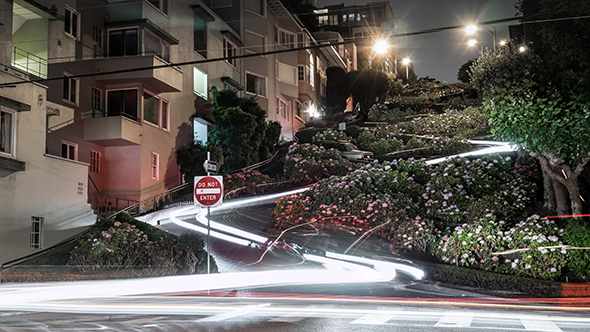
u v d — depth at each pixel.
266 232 23.23
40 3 25.06
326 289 14.20
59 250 18.50
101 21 29.83
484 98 18.52
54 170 22.28
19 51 25.94
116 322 9.48
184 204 29.06
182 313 10.46
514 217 20.67
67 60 27.11
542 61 20.67
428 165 26.00
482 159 25.95
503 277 14.93
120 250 17.56
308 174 30.81
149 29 30.06
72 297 13.04
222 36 40.69
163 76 29.84
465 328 8.42
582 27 19.61
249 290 14.02
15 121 20.58
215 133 34.97
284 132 51.06
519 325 8.74
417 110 55.12
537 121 17.09
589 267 15.40
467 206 21.19
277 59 50.59
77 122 27.56
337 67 61.81
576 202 18.17
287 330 8.33
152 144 30.44
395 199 22.59
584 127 16.91
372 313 10.20
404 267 17.98
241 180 30.44
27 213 20.78
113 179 29.12
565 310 10.97
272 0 48.41
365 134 39.34
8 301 12.54
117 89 29.70
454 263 17.97
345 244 20.98
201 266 17.75
